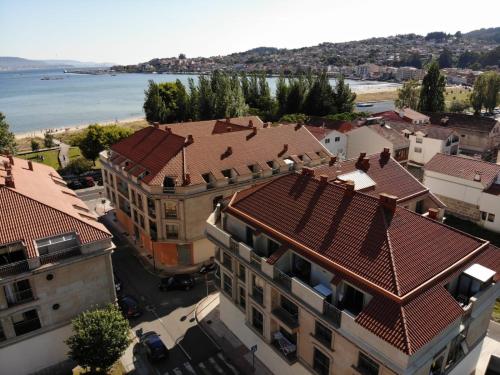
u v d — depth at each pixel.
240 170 56.03
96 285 36.94
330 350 28.02
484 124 111.44
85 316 33.81
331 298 28.11
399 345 22.19
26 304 33.50
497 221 62.28
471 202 65.06
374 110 198.50
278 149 63.00
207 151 56.44
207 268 52.81
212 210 53.88
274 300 32.91
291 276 32.38
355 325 24.97
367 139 89.38
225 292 40.66
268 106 146.38
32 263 32.50
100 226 37.97
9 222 33.78
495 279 28.55
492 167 65.50
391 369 22.58
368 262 27.19
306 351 30.83
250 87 149.62
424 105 138.12
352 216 30.80
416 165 97.81
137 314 43.78
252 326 36.56
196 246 53.81
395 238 28.12
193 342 39.97
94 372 35.97
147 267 54.34
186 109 130.38
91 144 96.94
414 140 98.81
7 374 34.69
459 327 25.73
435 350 23.52
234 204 38.66
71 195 45.94
